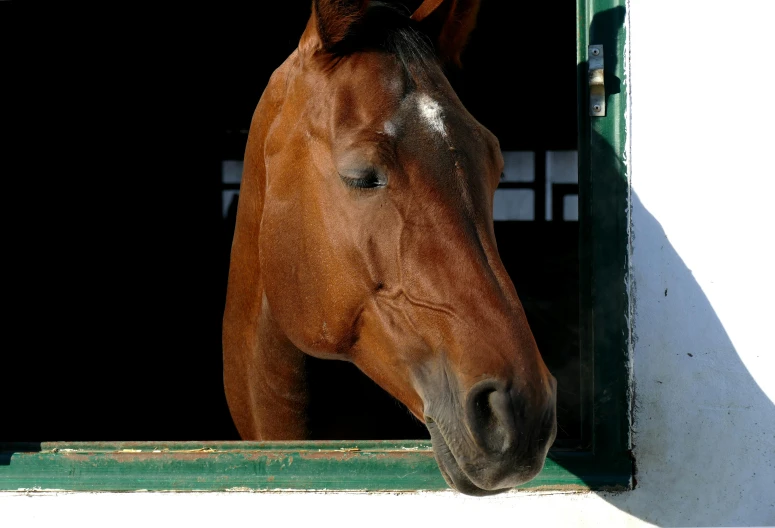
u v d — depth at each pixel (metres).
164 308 5.34
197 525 1.72
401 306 1.31
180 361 5.31
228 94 5.42
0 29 4.25
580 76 1.77
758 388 1.70
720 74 1.73
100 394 5.15
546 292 5.05
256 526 1.71
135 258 5.33
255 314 1.84
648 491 1.69
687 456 1.69
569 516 1.68
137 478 1.73
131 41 4.93
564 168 5.33
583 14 1.77
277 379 1.82
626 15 1.75
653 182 1.73
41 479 1.75
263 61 5.26
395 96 1.34
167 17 4.66
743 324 1.70
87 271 5.23
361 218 1.33
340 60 1.44
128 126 5.34
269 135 1.61
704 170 1.72
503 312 1.24
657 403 1.70
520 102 5.34
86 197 5.25
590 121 1.74
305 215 1.45
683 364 1.71
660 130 1.73
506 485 1.19
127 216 5.34
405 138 1.31
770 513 1.68
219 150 5.48
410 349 1.31
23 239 4.95
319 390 1.86
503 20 4.50
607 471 1.69
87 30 4.73
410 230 1.29
